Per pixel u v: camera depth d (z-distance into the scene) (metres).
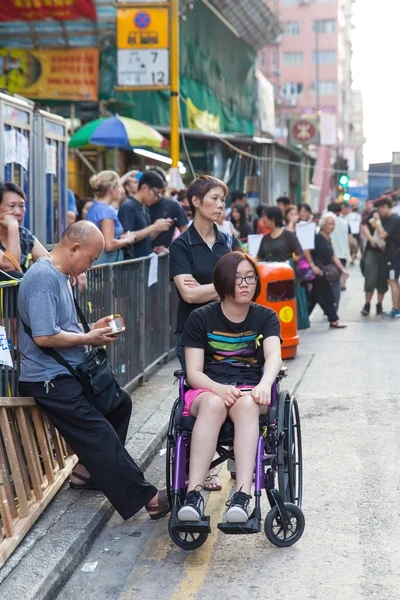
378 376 9.79
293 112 91.75
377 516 5.47
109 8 17.38
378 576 4.58
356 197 56.25
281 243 11.84
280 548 5.02
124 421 5.59
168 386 9.02
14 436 5.15
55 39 17.84
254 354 5.32
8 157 8.50
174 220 10.26
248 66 33.12
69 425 5.19
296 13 100.75
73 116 18.84
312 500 5.79
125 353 8.38
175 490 4.84
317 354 11.36
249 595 4.41
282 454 4.93
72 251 5.21
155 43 16.95
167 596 4.43
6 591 4.24
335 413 8.09
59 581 4.52
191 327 5.29
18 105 8.77
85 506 5.46
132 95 20.50
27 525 4.96
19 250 5.98
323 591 4.42
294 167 34.09
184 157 24.86
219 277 5.12
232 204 16.27
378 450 6.88
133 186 11.40
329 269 13.77
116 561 4.91
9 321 5.27
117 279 8.09
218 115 28.62
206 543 5.13
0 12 17.58
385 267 15.22
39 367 5.17
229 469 6.12
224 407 4.93
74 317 5.35
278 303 10.77
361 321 14.80
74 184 20.08
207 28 27.09
